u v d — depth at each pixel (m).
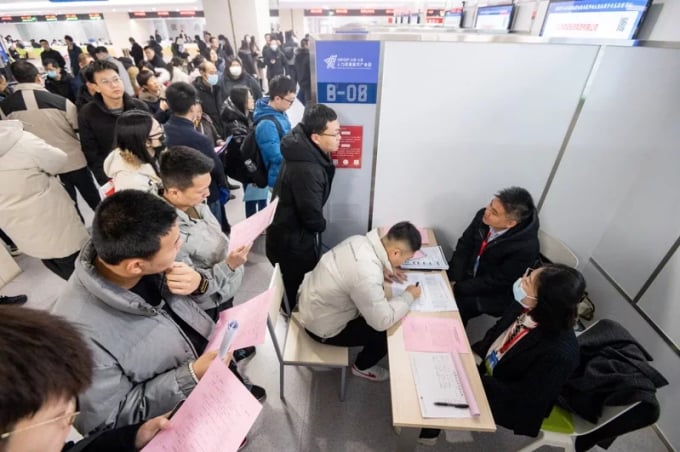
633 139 1.65
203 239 1.28
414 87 1.61
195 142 1.95
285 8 10.49
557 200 1.89
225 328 1.06
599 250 2.03
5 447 0.40
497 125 1.69
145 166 1.43
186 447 0.71
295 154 1.55
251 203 2.89
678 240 1.52
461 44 1.50
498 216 1.59
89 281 0.73
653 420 0.99
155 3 10.06
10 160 1.58
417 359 1.22
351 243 1.43
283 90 2.22
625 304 1.83
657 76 1.50
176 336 0.92
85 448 0.67
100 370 0.75
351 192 1.96
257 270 2.62
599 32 1.77
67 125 2.39
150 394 0.84
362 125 1.73
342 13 11.31
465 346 1.28
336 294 1.38
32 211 1.69
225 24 8.64
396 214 2.04
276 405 1.68
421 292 1.54
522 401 1.13
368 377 1.77
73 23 15.59
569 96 1.59
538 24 2.41
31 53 11.29
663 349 1.58
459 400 1.09
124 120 1.37
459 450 1.52
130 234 0.67
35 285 2.36
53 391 0.41
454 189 1.91
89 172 2.68
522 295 1.22
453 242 2.12
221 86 4.38
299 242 1.79
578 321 2.06
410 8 6.68
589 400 1.12
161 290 0.94
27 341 0.39
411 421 1.04
